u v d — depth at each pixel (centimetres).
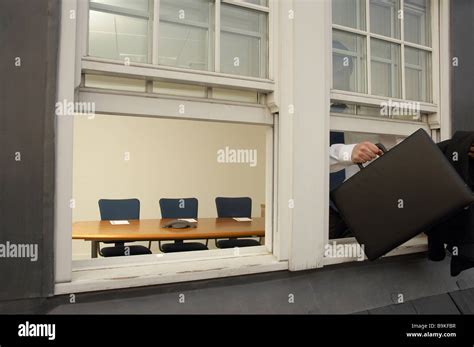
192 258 107
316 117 119
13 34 79
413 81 156
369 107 142
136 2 99
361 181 114
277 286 110
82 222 304
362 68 141
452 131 156
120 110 94
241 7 113
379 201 110
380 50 146
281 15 114
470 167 117
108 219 330
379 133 143
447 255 147
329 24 125
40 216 81
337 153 134
